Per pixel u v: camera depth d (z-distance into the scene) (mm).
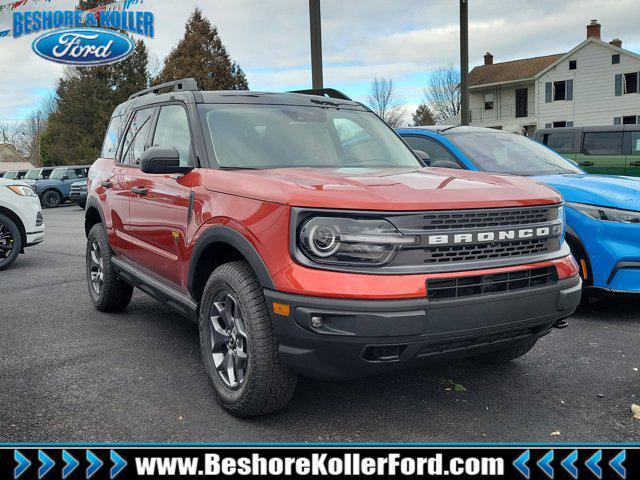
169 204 3805
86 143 44312
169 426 3066
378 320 2592
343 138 4203
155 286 4133
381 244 2662
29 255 9391
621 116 35750
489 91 42375
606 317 5043
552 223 3131
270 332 2914
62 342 4504
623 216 4664
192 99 4004
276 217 2809
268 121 4027
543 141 13031
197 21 40625
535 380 3680
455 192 2914
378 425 3082
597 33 37031
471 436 2967
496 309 2793
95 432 3006
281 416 3184
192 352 4250
